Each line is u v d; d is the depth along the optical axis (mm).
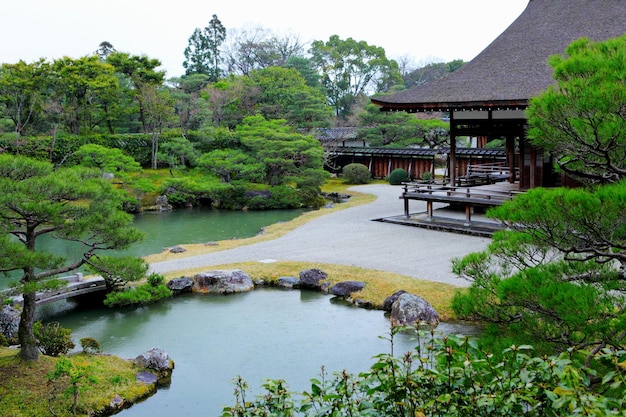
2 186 7582
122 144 32188
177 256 16594
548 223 4902
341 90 56844
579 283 5176
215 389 8492
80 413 7426
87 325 11477
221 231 21531
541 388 3486
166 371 9055
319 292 13336
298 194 27969
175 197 28344
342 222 21156
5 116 30031
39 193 7938
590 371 3623
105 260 8992
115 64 32688
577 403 3221
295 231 19922
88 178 8977
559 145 5633
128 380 8445
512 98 16406
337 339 10320
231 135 34000
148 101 31844
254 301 12805
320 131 36875
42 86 28688
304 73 47656
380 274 13625
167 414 7734
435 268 13961
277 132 29000
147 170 31938
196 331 10977
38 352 8688
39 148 28062
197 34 54031
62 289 12266
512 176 22109
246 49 54875
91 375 7848
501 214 5188
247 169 27203
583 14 19969
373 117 36438
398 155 34375
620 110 4930
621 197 4461
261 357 9602
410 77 65750
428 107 18406
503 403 3441
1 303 8664
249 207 27328
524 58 19281
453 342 4066
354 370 8891
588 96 4941
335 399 3947
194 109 36156
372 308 12000
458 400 3625
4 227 8219
